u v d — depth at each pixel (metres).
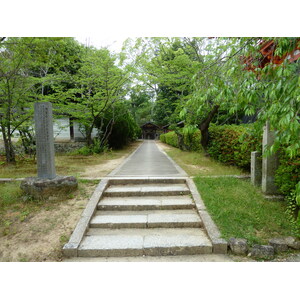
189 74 9.23
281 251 3.45
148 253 3.53
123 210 4.84
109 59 10.88
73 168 8.23
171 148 19.05
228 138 7.90
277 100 2.71
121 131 17.81
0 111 9.52
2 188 5.57
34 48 6.90
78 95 16.41
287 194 4.49
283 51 3.22
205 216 4.25
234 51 3.66
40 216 4.36
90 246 3.58
